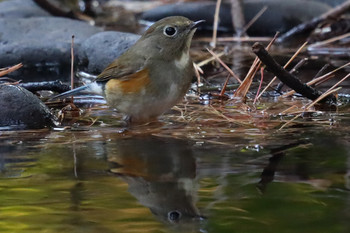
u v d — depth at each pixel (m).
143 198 6.62
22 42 16.36
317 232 5.63
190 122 10.21
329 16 18.69
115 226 5.91
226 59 16.19
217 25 20.84
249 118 10.41
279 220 5.98
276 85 13.15
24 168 7.77
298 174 7.26
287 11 19.88
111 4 25.09
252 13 20.27
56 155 8.35
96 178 7.30
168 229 5.78
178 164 7.71
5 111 10.32
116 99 9.82
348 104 11.41
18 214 6.23
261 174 7.29
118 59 9.91
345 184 6.91
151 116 10.00
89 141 9.13
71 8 22.73
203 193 6.71
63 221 6.04
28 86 12.16
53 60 16.19
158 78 9.45
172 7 21.31
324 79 12.59
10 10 20.53
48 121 10.45
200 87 13.18
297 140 8.84
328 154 8.06
